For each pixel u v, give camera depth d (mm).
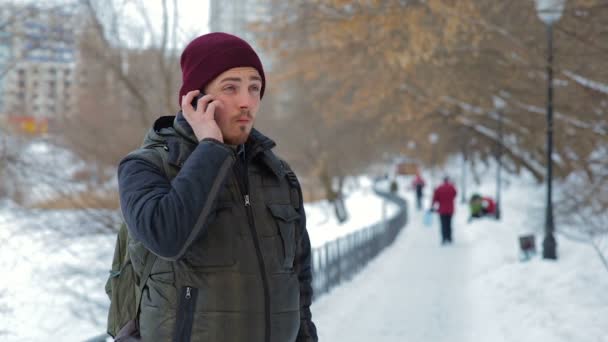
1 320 12859
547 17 15102
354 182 78188
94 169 17609
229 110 2455
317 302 13305
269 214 2512
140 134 18266
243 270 2367
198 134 2389
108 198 17125
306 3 18469
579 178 17969
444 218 25859
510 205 36156
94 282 15523
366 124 40719
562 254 14977
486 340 10320
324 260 14492
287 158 42469
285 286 2477
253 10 19984
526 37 18375
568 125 20875
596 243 14188
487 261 18391
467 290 14844
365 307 12945
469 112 28766
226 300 2324
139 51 18438
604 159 17406
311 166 42875
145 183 2322
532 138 29656
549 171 15047
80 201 16969
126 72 18266
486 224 28750
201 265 2334
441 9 15062
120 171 2428
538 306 11266
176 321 2309
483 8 17797
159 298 2342
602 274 11984
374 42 16781
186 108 2430
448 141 48188
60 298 14523
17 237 17484
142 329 2375
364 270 18672
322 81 32812
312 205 51469
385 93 21781
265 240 2455
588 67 16328
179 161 2400
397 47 16453
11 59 16859
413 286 15641
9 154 16766
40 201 17047
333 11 17750
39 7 16547
